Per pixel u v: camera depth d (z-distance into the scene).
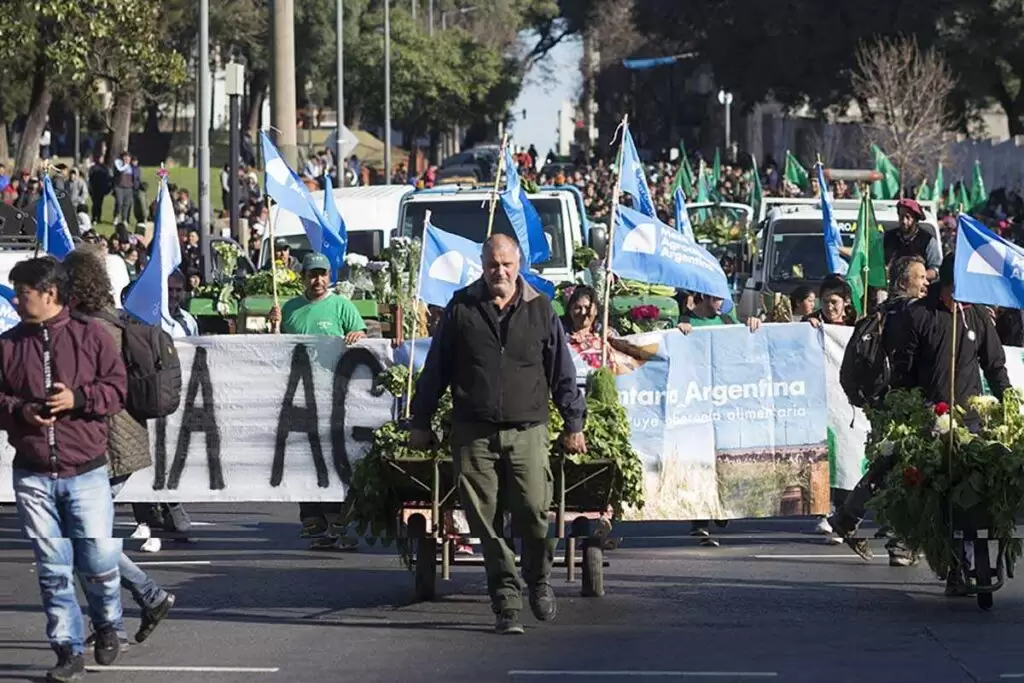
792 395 27.20
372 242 49.59
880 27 140.25
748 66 150.00
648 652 19.78
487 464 20.59
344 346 26.11
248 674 18.78
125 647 19.95
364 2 170.88
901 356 24.20
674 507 26.98
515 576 20.84
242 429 26.28
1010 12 136.00
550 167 121.25
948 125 125.94
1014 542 22.52
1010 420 22.66
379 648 20.12
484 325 20.47
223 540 29.00
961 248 22.39
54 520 18.19
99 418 18.23
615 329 31.52
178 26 136.62
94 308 19.44
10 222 42.78
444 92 173.50
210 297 38.69
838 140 137.75
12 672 18.86
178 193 82.81
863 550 26.25
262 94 175.00
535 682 18.28
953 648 19.92
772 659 19.38
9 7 77.12
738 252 58.06
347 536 27.73
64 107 135.62
